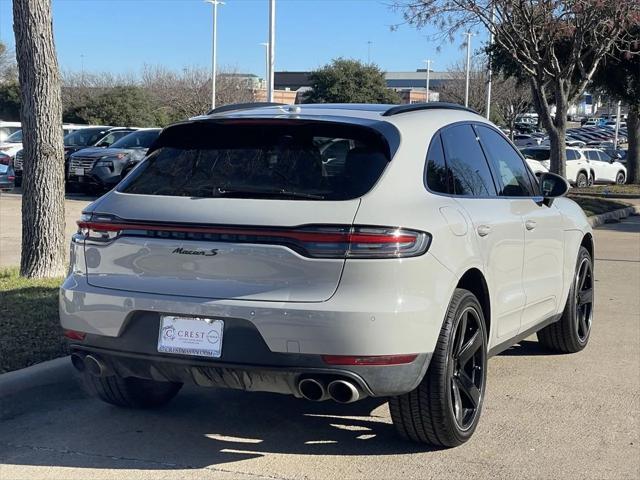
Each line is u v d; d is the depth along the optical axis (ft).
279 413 16.98
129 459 14.53
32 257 27.14
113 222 13.88
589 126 284.61
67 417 16.71
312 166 13.61
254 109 15.85
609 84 88.53
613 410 17.34
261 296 12.75
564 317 21.27
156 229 13.46
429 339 13.21
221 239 13.03
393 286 12.60
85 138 71.41
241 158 14.12
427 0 60.90
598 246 45.93
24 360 18.45
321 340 12.42
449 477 13.71
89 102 163.22
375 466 14.17
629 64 83.97
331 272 12.53
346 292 12.50
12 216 49.70
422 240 13.10
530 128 248.73
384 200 13.06
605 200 68.59
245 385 13.24
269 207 12.98
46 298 23.86
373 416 16.79
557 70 62.44
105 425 16.26
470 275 15.11
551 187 19.53
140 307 13.39
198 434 15.78
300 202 12.95
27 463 14.32
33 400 17.48
